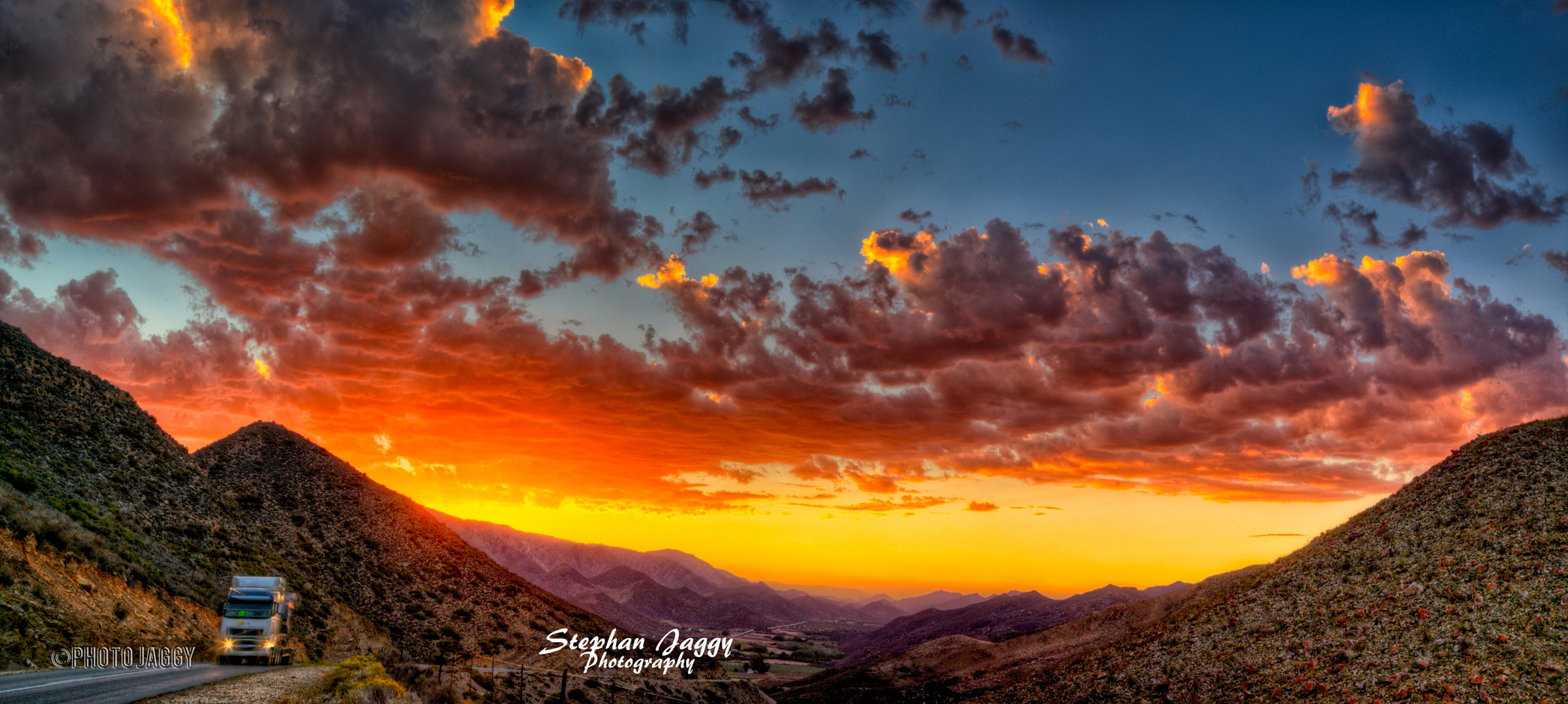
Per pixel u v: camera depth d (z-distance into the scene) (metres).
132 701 23.06
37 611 33.19
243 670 38.66
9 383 72.62
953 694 104.69
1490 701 36.50
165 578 52.47
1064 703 67.81
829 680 171.00
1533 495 52.00
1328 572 60.53
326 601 84.38
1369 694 42.56
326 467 133.38
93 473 69.31
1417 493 62.94
